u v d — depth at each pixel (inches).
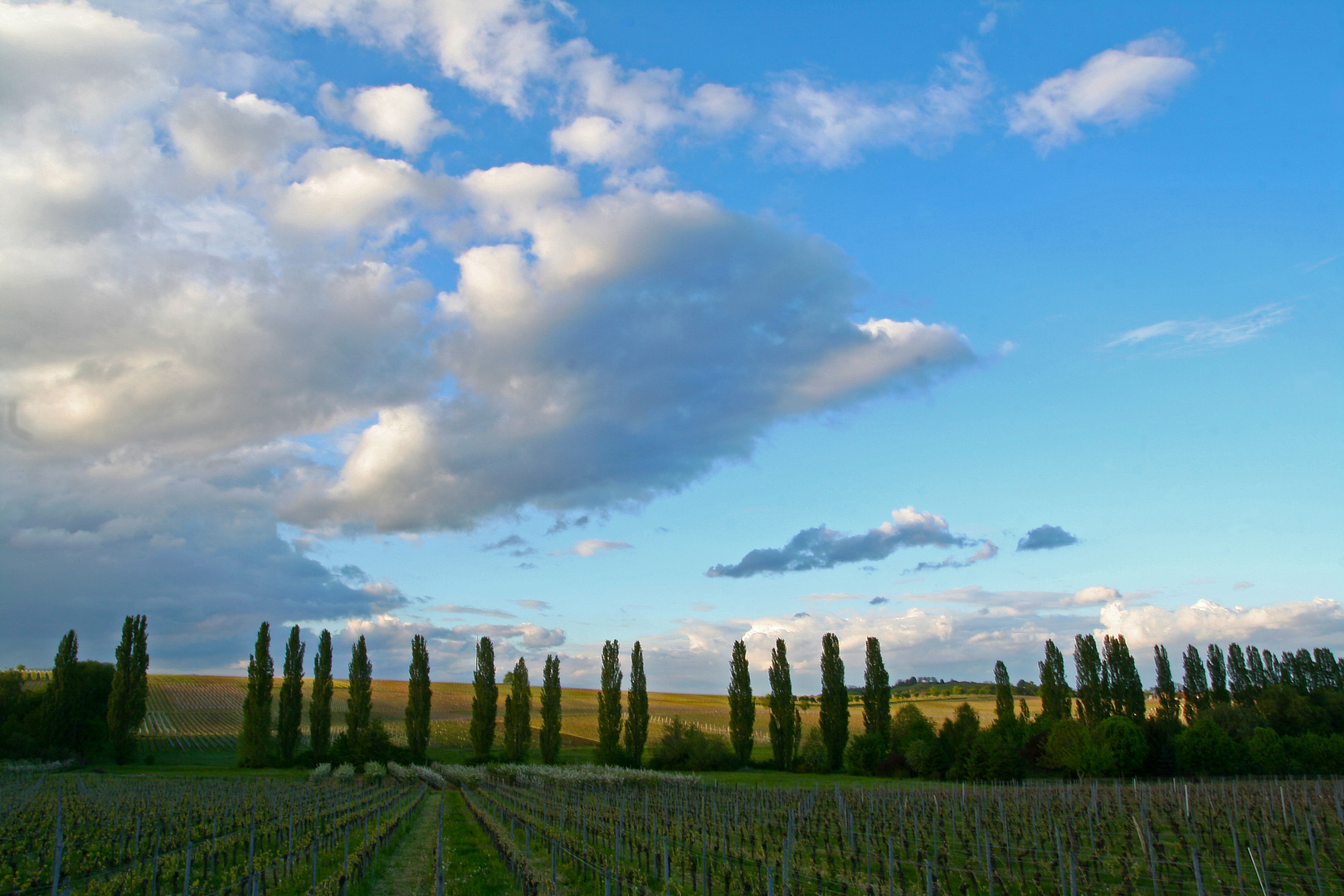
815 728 3518.7
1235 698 3727.9
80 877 1027.9
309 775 2743.6
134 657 3184.1
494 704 3508.9
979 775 2524.6
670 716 5812.0
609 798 1899.6
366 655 3395.7
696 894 885.2
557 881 909.2
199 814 1504.7
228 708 4901.6
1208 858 1024.2
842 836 1209.4
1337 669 3688.5
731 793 1977.1
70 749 3038.9
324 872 984.9
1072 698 3459.6
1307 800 1286.9
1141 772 2605.8
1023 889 884.6
